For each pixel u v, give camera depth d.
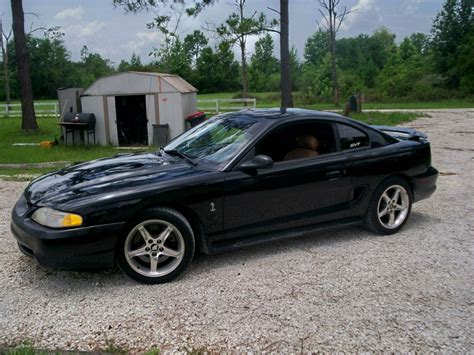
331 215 4.64
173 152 4.70
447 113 24.52
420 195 5.21
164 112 13.96
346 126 4.77
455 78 45.59
